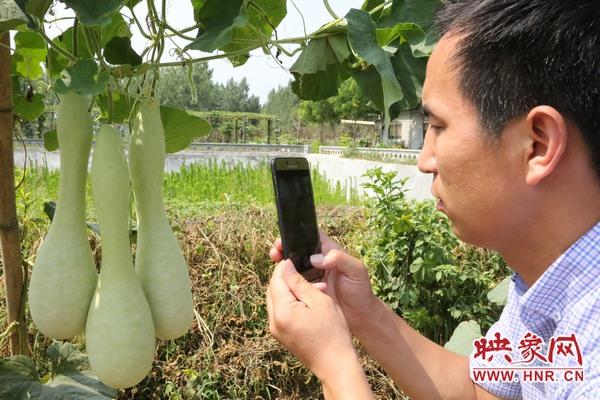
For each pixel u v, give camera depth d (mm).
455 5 950
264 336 3771
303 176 1404
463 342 2502
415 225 3908
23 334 1589
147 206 1149
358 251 4402
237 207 5910
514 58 823
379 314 1490
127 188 1087
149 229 1146
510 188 885
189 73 1298
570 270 898
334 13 1412
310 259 1374
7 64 1357
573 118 808
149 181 1140
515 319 1312
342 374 1028
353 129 31188
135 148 1132
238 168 11492
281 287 1178
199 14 1220
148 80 1178
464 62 878
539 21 801
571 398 864
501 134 858
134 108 1313
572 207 877
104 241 1074
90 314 1061
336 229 5199
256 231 4441
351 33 1164
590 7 789
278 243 1451
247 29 1635
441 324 3879
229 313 3859
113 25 1557
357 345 3650
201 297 3891
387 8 1371
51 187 7863
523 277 1035
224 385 3549
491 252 4328
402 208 4055
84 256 1108
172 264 1132
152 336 1081
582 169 846
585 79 783
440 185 990
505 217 912
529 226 915
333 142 34062
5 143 1417
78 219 1121
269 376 3619
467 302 3963
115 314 1035
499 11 839
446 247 4008
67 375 1622
